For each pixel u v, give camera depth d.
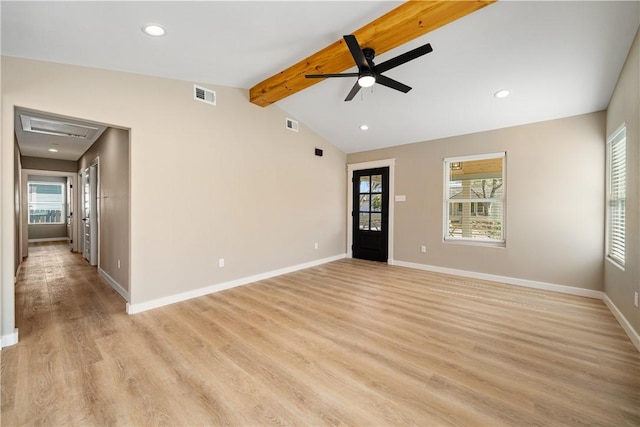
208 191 3.79
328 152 5.85
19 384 1.89
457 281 4.43
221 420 1.60
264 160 4.52
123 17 2.14
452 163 5.01
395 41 2.55
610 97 3.35
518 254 4.25
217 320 2.95
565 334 2.64
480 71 3.17
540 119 4.04
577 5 2.25
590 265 3.72
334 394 1.82
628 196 2.69
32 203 9.04
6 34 2.16
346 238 6.40
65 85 2.70
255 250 4.41
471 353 2.31
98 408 1.69
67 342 2.46
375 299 3.61
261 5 2.18
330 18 2.44
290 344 2.45
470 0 2.09
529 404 1.72
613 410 1.67
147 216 3.23
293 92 3.78
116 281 3.99
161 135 3.34
